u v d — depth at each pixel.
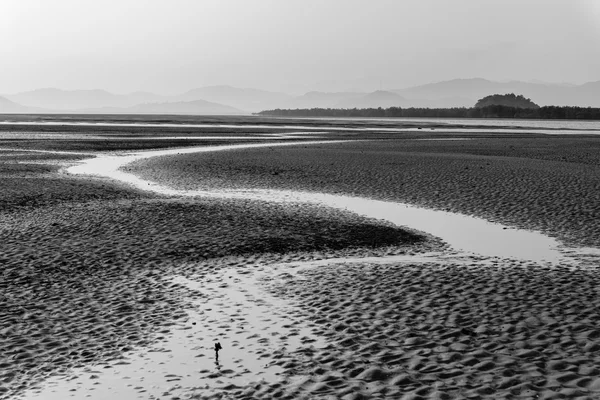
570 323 14.32
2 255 21.36
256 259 21.31
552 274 18.95
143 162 52.19
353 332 14.32
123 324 15.23
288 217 27.89
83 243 23.02
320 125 153.00
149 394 11.55
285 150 62.53
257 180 40.94
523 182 37.38
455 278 18.55
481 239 24.47
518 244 23.58
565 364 12.06
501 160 50.56
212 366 12.70
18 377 12.34
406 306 16.00
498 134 103.50
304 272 19.64
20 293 17.56
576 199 31.55
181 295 17.48
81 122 164.00
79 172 46.31
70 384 12.02
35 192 34.53
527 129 131.62
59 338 14.33
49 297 17.27
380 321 14.96
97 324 15.23
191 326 15.06
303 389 11.49
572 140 81.88
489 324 14.48
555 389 11.04
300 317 15.51
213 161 51.34
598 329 13.84
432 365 12.33
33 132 101.31
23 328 14.91
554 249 22.73
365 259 21.44
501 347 13.06
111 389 11.78
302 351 13.31
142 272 19.72
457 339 13.63
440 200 32.84
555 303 15.88
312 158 52.94
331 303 16.47
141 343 14.02
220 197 34.41
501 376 11.67
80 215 27.64
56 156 58.12
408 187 36.88
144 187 38.94
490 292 17.02
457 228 26.45
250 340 14.06
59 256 21.30
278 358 12.99
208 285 18.39
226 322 15.28
